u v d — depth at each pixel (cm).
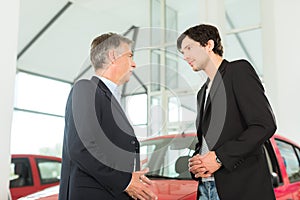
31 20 878
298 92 630
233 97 152
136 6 798
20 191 470
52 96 1023
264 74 671
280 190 256
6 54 173
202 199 164
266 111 145
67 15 889
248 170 150
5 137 169
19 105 973
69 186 142
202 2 717
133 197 142
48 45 955
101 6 830
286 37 653
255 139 141
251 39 834
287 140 315
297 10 650
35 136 991
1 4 172
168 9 793
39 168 507
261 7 688
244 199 147
